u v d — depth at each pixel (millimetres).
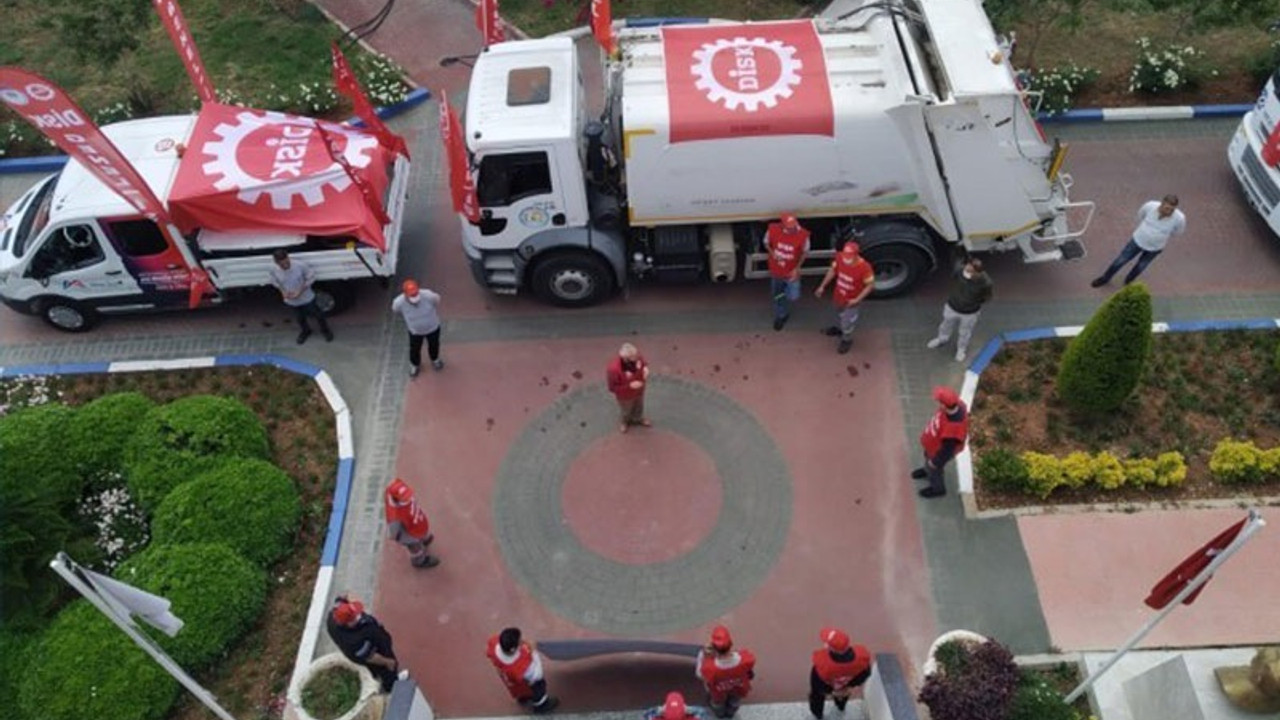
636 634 10703
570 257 13031
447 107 11195
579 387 12930
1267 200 13562
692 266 13289
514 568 11273
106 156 11281
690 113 11797
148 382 13195
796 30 12758
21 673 10125
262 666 10469
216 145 12844
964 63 11867
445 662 10570
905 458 12039
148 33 18141
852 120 11742
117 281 13203
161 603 8312
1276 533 11000
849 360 13055
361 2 18734
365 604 11031
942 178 12289
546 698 9969
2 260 13141
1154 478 11320
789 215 12727
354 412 12820
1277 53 15891
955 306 12148
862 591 10922
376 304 14086
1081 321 13375
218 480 11234
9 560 10484
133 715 9797
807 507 11641
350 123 16469
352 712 9461
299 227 12539
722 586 11031
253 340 13742
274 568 11289
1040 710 8766
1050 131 15875
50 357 13664
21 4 18688
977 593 10820
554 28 17797
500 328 13672
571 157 12047
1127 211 14633
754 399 12695
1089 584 10797
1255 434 11922
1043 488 11336
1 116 16922
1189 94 16188
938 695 8867
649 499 11797
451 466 12219
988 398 12445
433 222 15125
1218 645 10188
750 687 10156
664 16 17922
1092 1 17438
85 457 11789
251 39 17984
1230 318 13281
